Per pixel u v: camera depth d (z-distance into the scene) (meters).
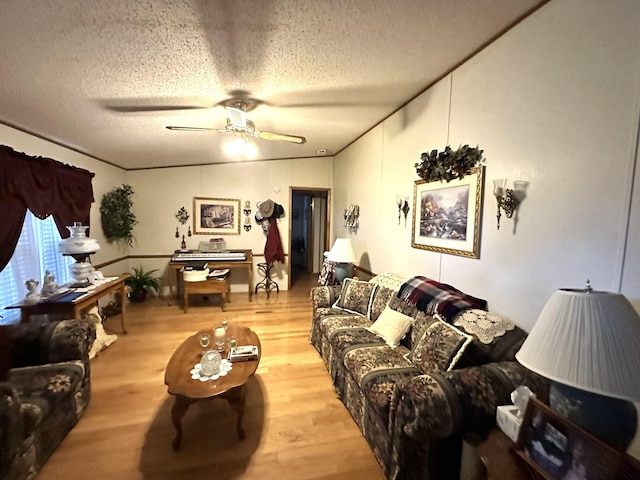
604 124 1.33
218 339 2.30
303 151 5.15
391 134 3.34
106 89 2.19
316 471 1.68
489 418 1.33
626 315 0.95
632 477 0.84
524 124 1.73
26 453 1.52
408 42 1.91
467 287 2.22
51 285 2.70
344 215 4.96
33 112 2.42
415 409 1.35
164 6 1.41
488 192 2.02
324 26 1.68
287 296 5.32
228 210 5.41
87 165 3.85
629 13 1.23
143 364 2.83
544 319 1.07
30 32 1.50
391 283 2.97
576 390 1.01
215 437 1.92
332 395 2.39
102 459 1.73
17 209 2.47
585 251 1.42
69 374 1.91
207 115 2.88
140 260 5.13
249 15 1.54
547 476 1.00
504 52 1.85
